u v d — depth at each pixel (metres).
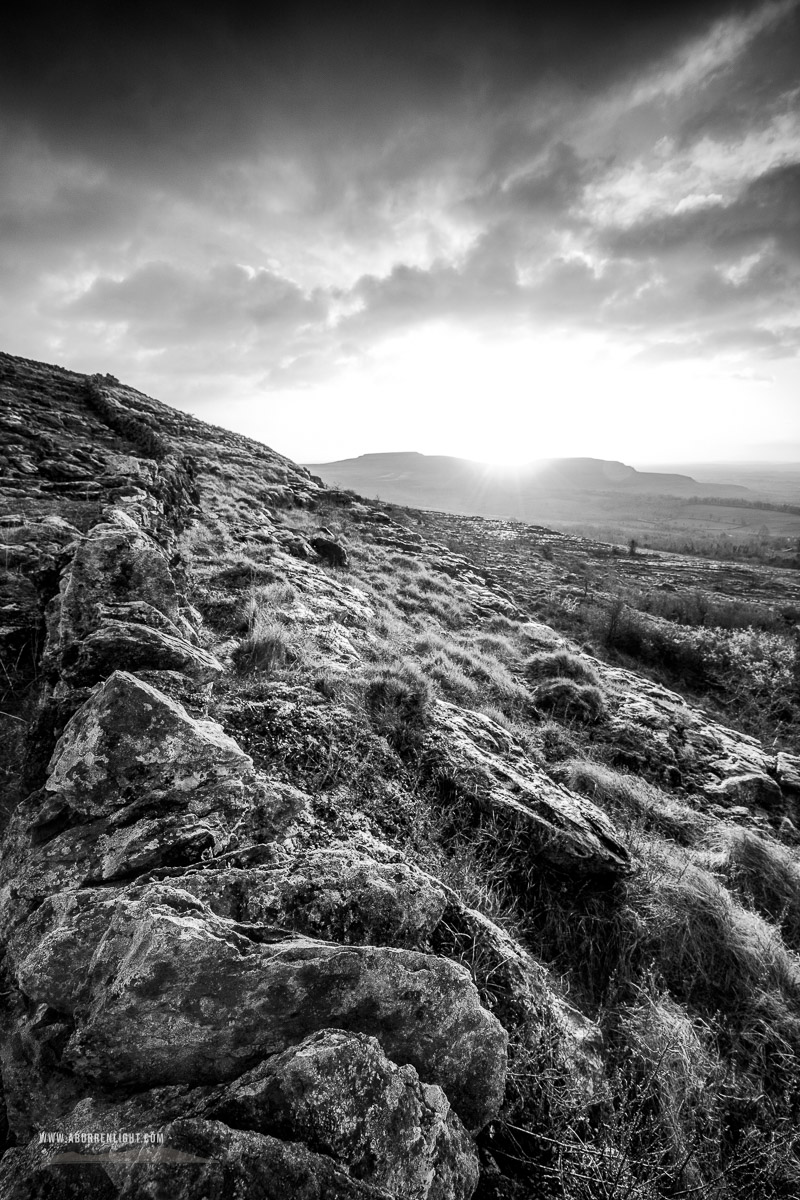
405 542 26.97
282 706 6.01
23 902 3.12
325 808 4.79
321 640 8.94
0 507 9.13
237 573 11.26
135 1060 2.23
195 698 4.61
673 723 12.06
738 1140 3.39
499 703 10.55
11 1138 2.20
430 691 8.05
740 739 12.83
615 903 5.12
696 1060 3.72
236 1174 1.80
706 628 24.25
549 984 3.98
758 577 48.78
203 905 2.79
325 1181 1.84
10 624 5.66
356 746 5.84
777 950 5.11
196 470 24.52
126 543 6.25
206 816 3.60
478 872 4.88
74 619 5.27
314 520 25.22
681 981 4.66
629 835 6.59
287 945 2.62
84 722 3.75
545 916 4.90
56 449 15.50
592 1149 2.75
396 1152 2.02
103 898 2.96
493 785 5.86
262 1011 2.36
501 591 23.53
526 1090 2.95
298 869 3.27
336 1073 2.09
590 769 8.38
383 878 3.33
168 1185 1.78
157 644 4.91
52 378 34.28
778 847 7.81
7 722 4.78
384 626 12.27
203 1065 2.26
